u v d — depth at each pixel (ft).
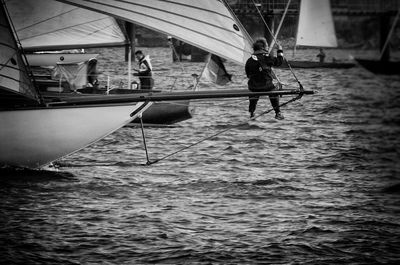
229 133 338.34
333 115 420.77
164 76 590.55
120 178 245.86
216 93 234.58
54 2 294.05
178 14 244.63
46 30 295.28
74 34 300.20
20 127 241.35
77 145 243.81
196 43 246.47
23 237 191.21
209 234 196.03
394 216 213.05
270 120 382.01
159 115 329.52
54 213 208.64
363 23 476.54
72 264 177.27
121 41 310.86
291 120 388.16
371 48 509.76
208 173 257.34
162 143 307.37
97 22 302.04
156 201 221.87
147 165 253.03
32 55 353.10
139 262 178.70
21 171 244.42
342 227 203.31
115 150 290.15
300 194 233.55
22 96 239.71
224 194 230.89
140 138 313.73
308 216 211.41
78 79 326.24
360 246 190.49
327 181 251.39
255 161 279.08
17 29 292.20
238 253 184.65
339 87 505.66
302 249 187.93
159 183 241.55
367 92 488.44
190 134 329.93
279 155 291.17
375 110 449.89
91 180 241.14
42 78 355.77
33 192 226.38
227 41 245.45
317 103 459.32
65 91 323.78
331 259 183.11
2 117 240.73
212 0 242.37
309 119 397.60
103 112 240.94
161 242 190.19
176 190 233.96
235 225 202.80
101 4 244.01
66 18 296.92
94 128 242.17
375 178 254.68
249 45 244.63
